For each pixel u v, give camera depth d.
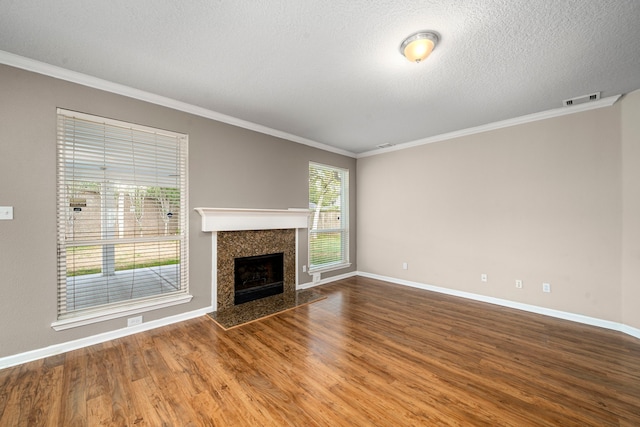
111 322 2.62
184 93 2.80
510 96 2.84
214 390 1.87
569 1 1.56
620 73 2.37
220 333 2.76
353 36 1.91
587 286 3.02
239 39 1.94
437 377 2.02
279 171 4.08
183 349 2.42
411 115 3.39
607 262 2.90
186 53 2.12
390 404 1.74
